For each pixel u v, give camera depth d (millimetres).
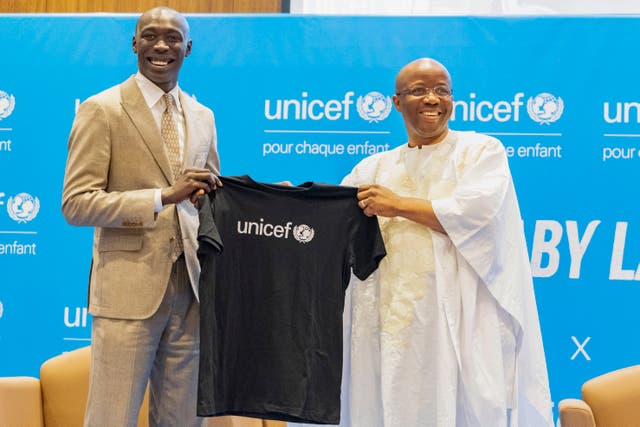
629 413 2883
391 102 3949
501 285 2812
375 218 2789
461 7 4406
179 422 2725
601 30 3875
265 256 2773
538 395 2881
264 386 2730
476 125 3898
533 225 3836
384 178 3012
